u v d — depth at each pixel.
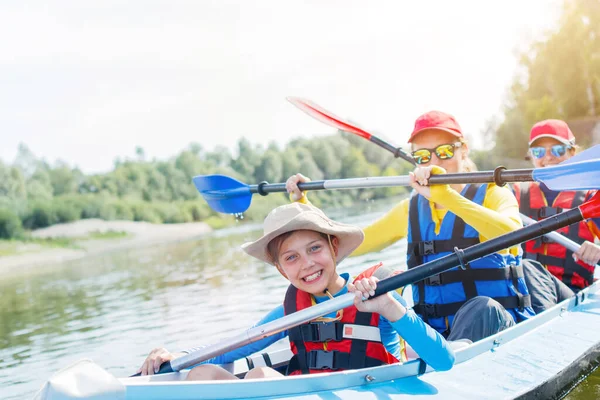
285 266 2.39
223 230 24.59
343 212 19.31
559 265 4.28
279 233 2.34
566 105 34.19
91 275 11.84
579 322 3.22
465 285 3.14
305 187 3.80
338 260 2.52
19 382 4.29
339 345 2.42
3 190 30.55
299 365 2.52
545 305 3.41
